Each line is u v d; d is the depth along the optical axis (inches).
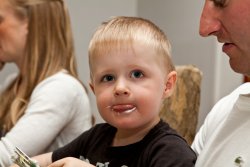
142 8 109.9
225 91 85.1
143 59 38.7
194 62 91.4
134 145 38.8
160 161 35.8
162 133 38.3
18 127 56.2
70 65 64.3
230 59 33.6
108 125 43.2
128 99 37.9
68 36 64.7
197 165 36.3
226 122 35.7
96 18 109.5
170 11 99.0
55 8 63.7
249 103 34.4
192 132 64.1
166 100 63.6
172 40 98.3
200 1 89.4
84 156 43.0
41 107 57.7
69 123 60.8
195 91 64.2
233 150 33.6
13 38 63.6
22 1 62.9
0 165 51.5
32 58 63.1
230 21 31.9
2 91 70.8
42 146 57.0
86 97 63.2
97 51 39.7
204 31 33.1
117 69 38.6
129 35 39.1
